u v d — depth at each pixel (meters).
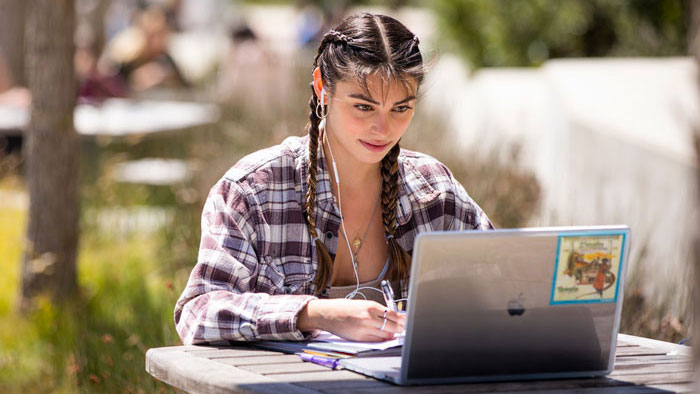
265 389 3.61
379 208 5.12
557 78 13.19
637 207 9.67
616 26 20.17
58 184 10.31
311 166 4.91
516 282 3.81
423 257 3.67
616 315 3.99
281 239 4.89
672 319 7.27
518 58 21.09
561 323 3.92
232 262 4.66
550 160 12.38
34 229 10.31
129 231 12.44
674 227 8.77
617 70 13.93
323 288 4.92
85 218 12.53
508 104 14.29
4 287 11.01
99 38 25.00
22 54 20.86
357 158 4.75
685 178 8.66
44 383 8.09
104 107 17.20
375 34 4.64
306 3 29.09
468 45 21.77
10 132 16.03
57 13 10.29
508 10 20.89
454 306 3.75
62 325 9.27
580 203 10.87
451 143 12.46
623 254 3.96
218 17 40.22
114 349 7.87
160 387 7.21
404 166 5.25
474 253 3.73
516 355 3.90
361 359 4.05
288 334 4.36
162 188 13.71
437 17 21.89
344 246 5.05
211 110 16.55
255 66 17.75
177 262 10.25
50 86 10.23
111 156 14.71
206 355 4.27
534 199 10.85
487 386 3.83
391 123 4.68
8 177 15.73
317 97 4.98
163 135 15.34
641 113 11.21
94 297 10.09
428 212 5.21
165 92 22.86
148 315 8.87
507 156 11.59
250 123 14.35
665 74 13.59
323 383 3.76
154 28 24.23
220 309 4.44
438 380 3.82
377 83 4.57
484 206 10.52
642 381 3.99
